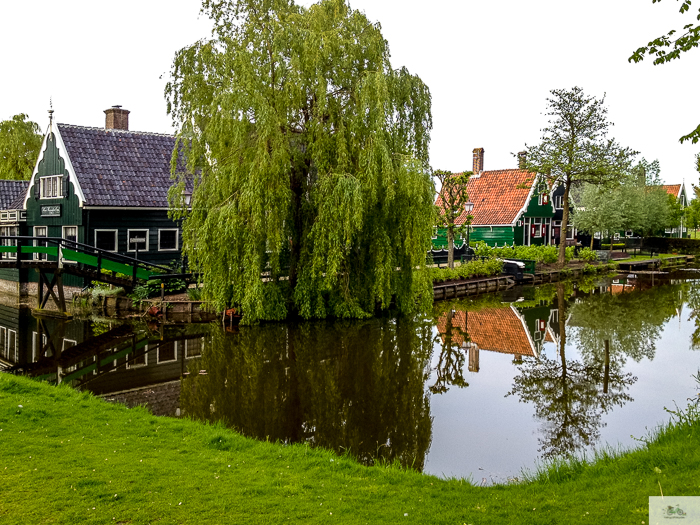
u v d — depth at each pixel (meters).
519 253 37.56
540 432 10.57
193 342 17.36
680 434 7.63
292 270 20.41
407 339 18.09
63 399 9.77
